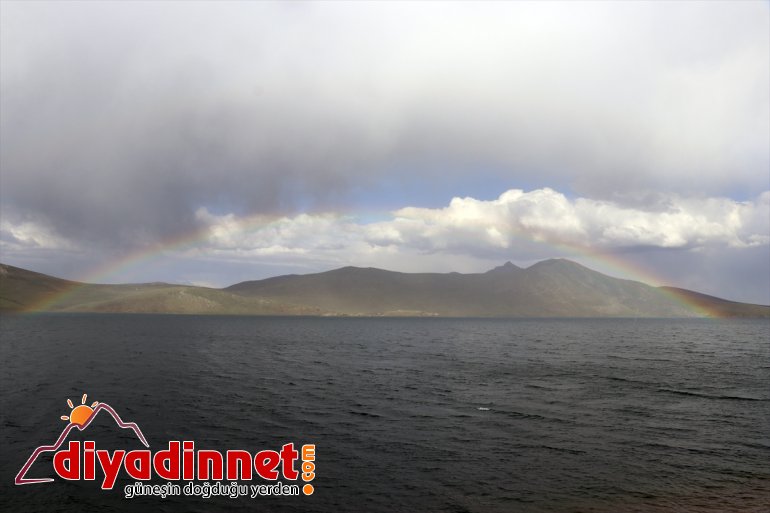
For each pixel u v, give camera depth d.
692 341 148.88
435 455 29.78
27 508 22.14
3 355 81.94
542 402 46.00
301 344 125.31
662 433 35.00
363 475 26.48
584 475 26.58
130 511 22.09
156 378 58.44
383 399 47.12
